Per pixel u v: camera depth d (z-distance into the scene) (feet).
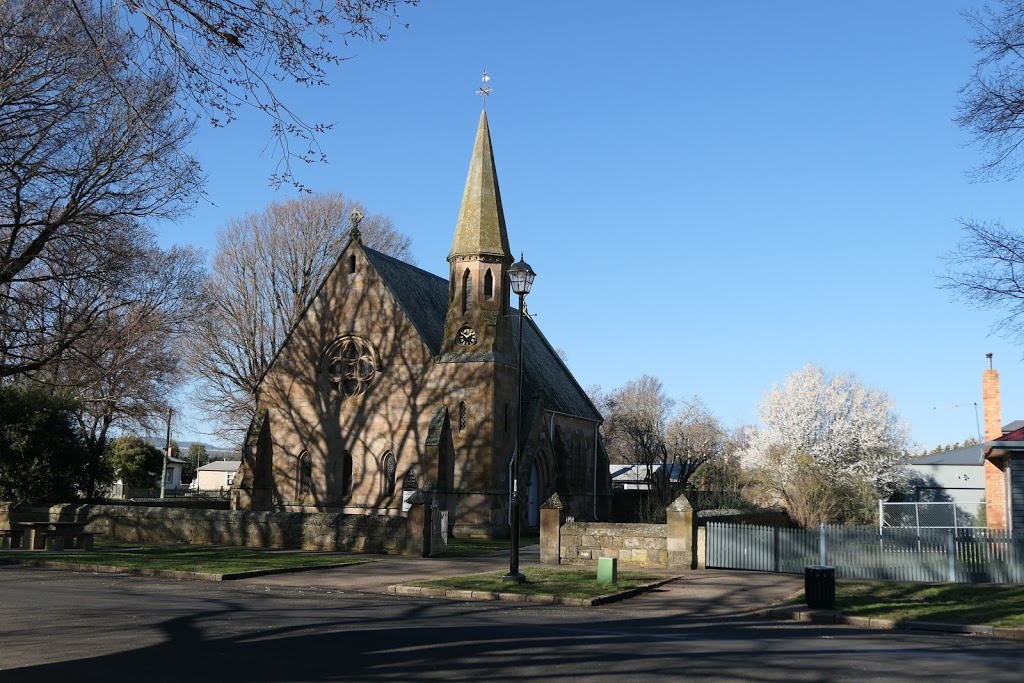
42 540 104.22
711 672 39.37
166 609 56.18
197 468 386.11
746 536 96.07
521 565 95.55
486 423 140.77
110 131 89.76
